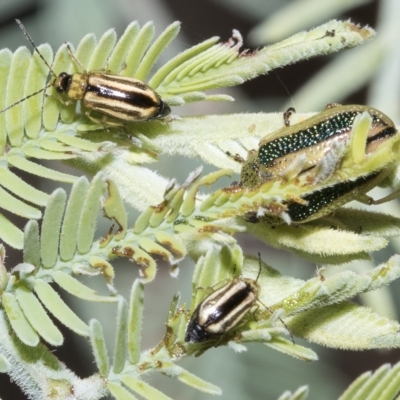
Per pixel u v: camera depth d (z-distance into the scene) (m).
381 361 0.20
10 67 0.11
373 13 0.17
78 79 0.11
